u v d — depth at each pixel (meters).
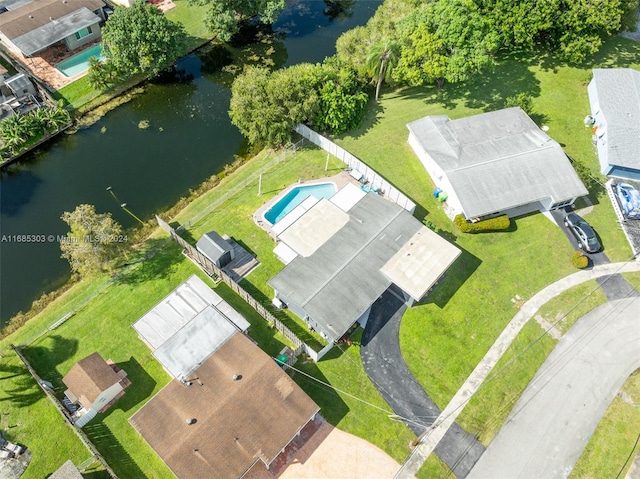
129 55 74.88
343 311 51.41
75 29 79.69
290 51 88.00
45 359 50.44
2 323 53.81
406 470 45.47
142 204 64.56
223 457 42.44
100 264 53.62
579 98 77.25
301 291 52.44
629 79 74.81
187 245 57.88
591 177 67.06
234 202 63.88
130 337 52.06
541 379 51.16
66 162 69.31
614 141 67.50
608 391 50.53
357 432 47.31
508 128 68.38
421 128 68.31
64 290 56.44
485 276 58.38
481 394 50.00
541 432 47.88
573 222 62.22
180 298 52.69
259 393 45.91
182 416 44.22
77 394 46.16
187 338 48.97
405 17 74.62
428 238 57.38
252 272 57.41
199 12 90.62
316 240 57.09
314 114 69.62
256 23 92.75
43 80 76.56
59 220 62.88
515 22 75.12
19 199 64.94
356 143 70.81
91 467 44.34
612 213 64.62
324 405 48.59
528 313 55.72
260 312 54.09
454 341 53.31
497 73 80.38
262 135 67.25
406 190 65.75
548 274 58.97
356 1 99.88
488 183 61.97
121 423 46.66
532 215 64.06
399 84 79.56
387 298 55.97
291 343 52.38
